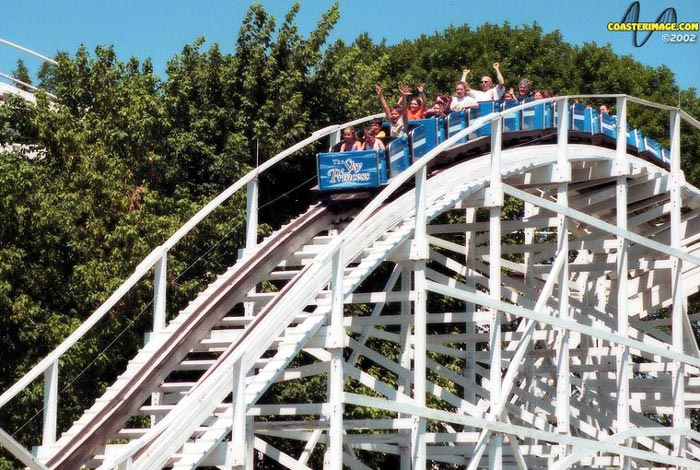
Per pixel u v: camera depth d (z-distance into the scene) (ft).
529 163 96.17
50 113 120.26
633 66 200.13
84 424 75.61
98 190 117.70
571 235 167.12
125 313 114.01
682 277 113.50
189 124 136.77
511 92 104.99
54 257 114.01
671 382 117.19
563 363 98.17
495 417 90.33
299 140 134.72
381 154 88.12
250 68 135.85
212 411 71.67
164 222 118.42
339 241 77.00
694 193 112.98
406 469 100.27
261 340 74.28
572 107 104.01
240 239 126.00
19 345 110.52
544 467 117.70
